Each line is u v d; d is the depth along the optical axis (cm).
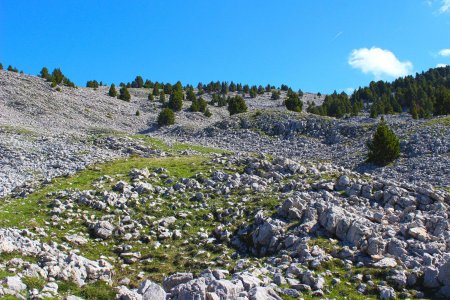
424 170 4431
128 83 16912
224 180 3400
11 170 3897
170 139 6712
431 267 1750
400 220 2423
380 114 11719
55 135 5591
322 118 7538
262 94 17675
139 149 5197
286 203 2525
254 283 1596
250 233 2402
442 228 2231
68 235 2350
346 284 1741
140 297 1469
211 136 7544
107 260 2145
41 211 2664
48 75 11856
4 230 2067
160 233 2502
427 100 12181
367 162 5091
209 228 2597
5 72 10738
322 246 2084
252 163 3734
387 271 1806
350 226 2183
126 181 3344
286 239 2198
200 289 1446
